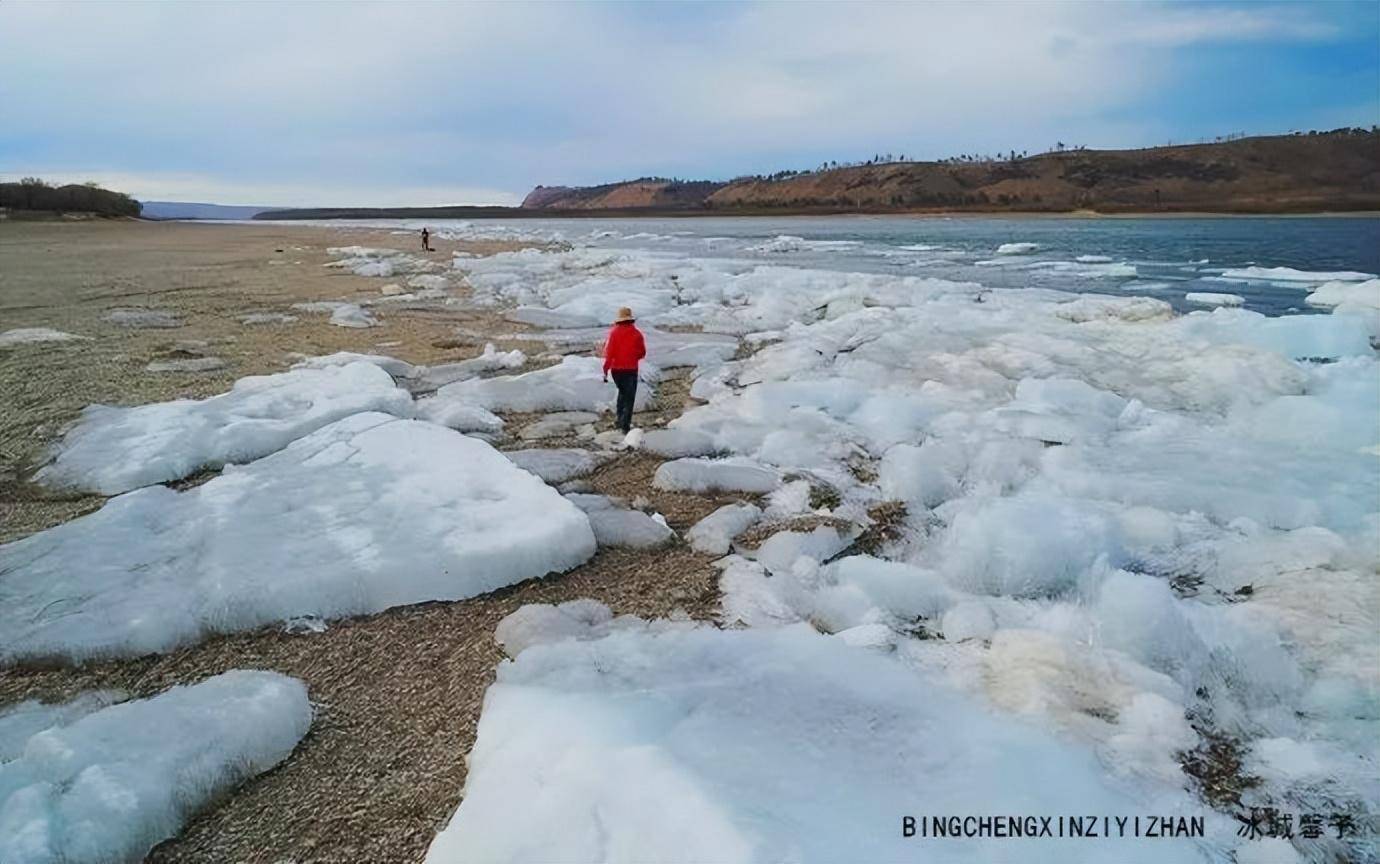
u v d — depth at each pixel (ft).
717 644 16.05
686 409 36.99
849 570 20.17
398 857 11.48
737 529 23.22
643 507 25.02
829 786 11.42
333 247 150.00
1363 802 12.44
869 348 45.70
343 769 13.47
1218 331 47.88
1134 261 115.24
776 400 35.32
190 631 17.57
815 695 14.03
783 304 65.98
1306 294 75.15
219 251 134.62
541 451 29.60
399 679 16.05
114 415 31.83
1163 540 21.77
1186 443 29.96
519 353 46.19
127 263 107.45
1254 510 23.59
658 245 171.73
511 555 20.03
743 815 10.52
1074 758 12.60
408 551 19.92
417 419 31.22
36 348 46.62
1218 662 16.17
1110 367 41.04
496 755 12.55
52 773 12.56
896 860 10.07
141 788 12.16
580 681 14.60
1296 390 36.19
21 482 26.73
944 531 23.26
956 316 55.42
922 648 16.75
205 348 47.88
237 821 12.34
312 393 34.27
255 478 25.03
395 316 63.36
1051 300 65.77
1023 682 14.74
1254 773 13.23
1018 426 31.78
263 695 14.58
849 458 29.37
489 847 10.59
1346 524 22.54
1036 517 21.71
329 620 18.29
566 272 101.60
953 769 12.07
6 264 104.01
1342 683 15.14
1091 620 17.31
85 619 17.56
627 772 11.45
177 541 21.25
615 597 19.35
